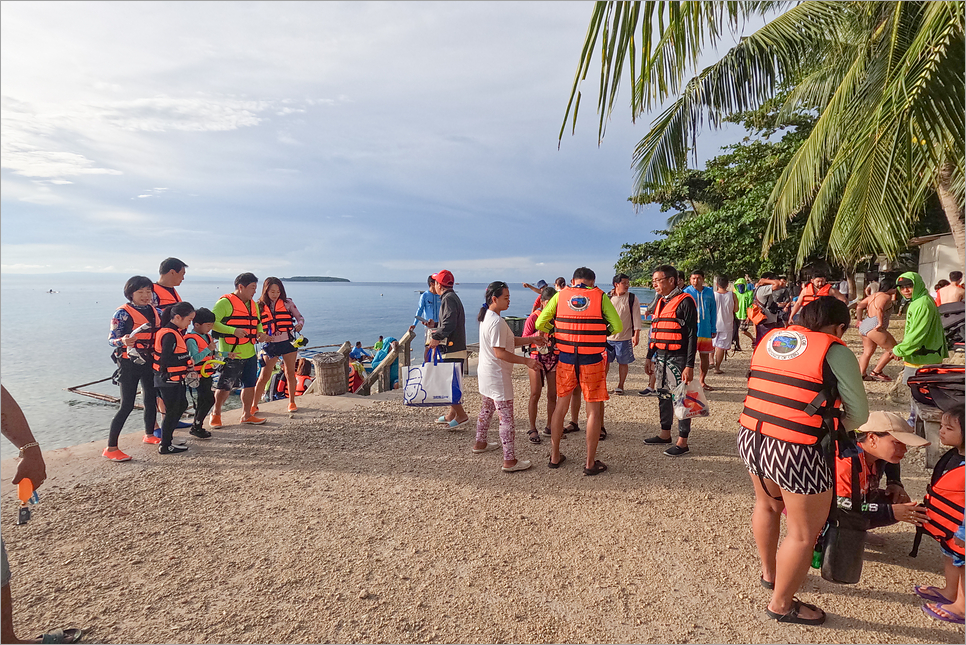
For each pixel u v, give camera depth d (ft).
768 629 7.65
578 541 10.39
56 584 8.89
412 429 18.65
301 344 21.11
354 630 7.77
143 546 10.21
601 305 13.52
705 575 9.13
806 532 7.31
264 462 15.10
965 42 12.54
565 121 9.53
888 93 14.57
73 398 43.96
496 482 13.52
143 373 15.64
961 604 7.62
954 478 7.63
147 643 7.44
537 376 16.92
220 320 18.19
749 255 52.60
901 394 20.16
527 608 8.27
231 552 10.01
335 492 12.91
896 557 9.55
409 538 10.57
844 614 7.95
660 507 11.89
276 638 7.59
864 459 9.04
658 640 7.48
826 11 21.15
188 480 13.69
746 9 23.73
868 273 62.59
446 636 7.62
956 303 31.40
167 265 18.08
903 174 14.80
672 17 10.95
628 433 17.94
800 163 22.34
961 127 13.57
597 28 9.32
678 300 15.70
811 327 7.48
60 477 13.84
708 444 16.52
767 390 7.47
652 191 27.17
